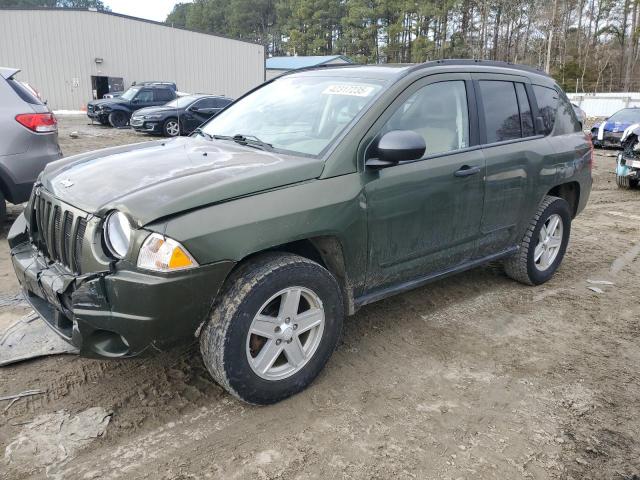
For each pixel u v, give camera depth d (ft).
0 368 10.81
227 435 9.12
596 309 14.84
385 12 207.92
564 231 16.60
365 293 11.46
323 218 9.85
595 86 191.11
